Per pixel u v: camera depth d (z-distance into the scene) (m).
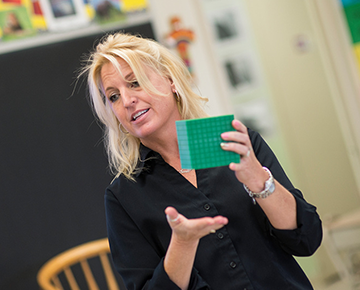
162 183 2.07
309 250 1.99
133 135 2.05
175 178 2.07
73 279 4.69
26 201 4.64
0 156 4.58
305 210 1.94
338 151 6.54
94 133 4.96
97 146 4.96
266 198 1.84
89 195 4.89
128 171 2.14
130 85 1.99
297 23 6.37
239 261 1.97
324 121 6.48
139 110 1.97
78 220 4.83
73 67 4.90
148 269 1.98
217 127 1.72
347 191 6.57
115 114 2.05
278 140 6.16
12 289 4.50
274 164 2.11
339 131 6.57
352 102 6.52
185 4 5.46
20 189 4.63
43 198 4.71
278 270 2.00
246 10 6.07
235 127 1.71
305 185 6.25
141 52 2.01
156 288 1.84
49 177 4.75
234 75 5.93
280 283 1.99
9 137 4.63
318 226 2.01
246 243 2.00
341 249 5.26
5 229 4.55
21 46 4.73
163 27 5.34
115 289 4.74
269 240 2.04
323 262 6.25
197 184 2.07
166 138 2.08
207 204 2.01
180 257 1.77
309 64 6.43
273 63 6.19
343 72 6.51
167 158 2.13
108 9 5.08
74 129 4.88
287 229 1.93
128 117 1.99
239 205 2.03
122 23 5.13
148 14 5.26
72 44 4.91
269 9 6.19
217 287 1.97
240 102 5.96
